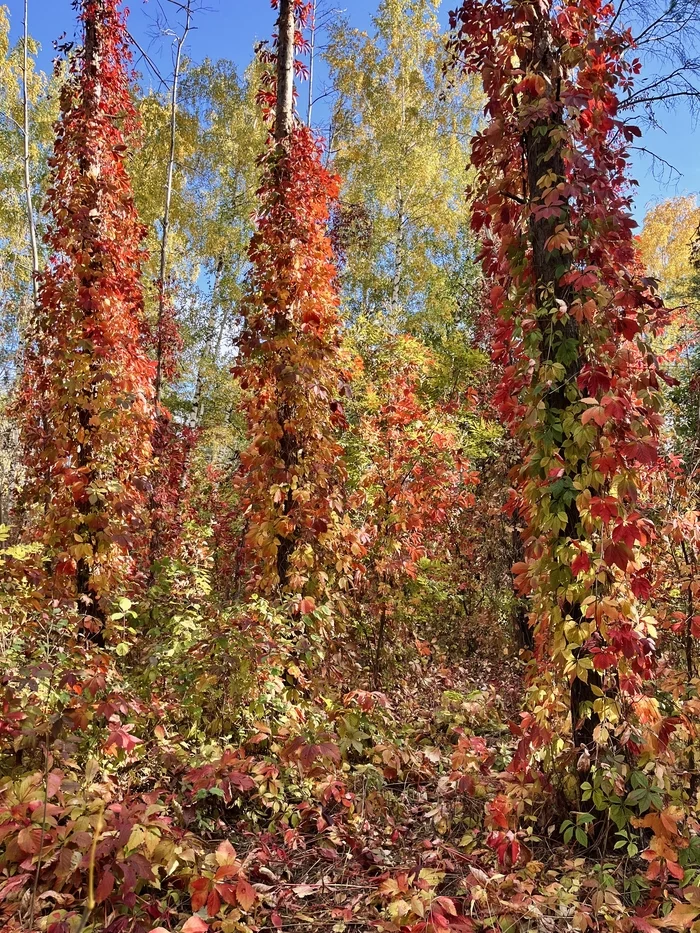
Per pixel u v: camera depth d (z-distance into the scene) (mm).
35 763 2863
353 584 5797
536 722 2963
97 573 5266
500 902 2385
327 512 5402
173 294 12148
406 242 15922
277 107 5680
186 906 2551
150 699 3838
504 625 7328
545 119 3254
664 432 4082
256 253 5574
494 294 3695
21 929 2129
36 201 16641
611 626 2797
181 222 15766
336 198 5875
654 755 2709
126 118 6340
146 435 6148
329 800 3484
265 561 5414
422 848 3039
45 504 6008
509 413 3549
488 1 3438
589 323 3018
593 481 2873
